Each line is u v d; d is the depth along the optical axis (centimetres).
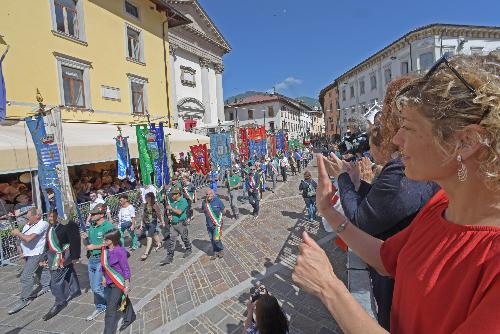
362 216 156
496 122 61
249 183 1134
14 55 1167
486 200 70
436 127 70
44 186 721
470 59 73
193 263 726
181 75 2306
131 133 1546
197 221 1109
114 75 1611
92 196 945
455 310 65
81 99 1451
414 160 79
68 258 549
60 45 1334
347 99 3753
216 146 1809
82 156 1145
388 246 111
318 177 135
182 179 1252
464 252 69
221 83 2769
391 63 2744
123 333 475
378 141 165
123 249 465
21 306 571
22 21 1196
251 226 1006
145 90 1831
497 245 63
